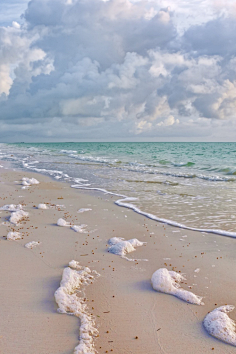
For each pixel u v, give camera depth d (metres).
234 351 3.27
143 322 3.79
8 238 6.82
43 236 7.07
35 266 5.38
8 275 5.03
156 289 4.57
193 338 3.49
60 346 3.32
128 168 22.84
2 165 25.80
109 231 7.52
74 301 4.14
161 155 41.28
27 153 47.06
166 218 8.71
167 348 3.33
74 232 7.40
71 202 10.97
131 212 9.48
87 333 3.52
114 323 3.77
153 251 6.20
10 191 13.06
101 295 4.43
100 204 10.63
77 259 5.73
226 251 6.13
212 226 7.87
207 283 4.80
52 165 25.73
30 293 4.43
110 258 5.81
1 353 3.21
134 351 3.29
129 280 4.90
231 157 35.59
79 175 18.92
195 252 6.12
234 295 4.39
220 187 13.98
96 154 44.78
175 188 13.87
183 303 4.22
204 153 45.03
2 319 3.81
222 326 3.57
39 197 11.83
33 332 3.55
